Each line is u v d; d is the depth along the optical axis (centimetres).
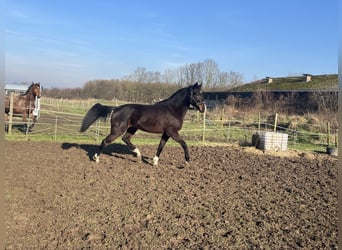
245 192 754
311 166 1115
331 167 1108
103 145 960
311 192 780
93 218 555
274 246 480
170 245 470
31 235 482
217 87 6003
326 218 602
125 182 785
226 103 3862
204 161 1099
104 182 777
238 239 497
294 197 732
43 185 730
